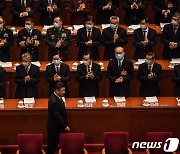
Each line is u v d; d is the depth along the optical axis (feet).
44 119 94.38
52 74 99.09
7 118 94.02
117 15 125.80
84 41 109.19
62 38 108.17
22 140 88.89
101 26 119.55
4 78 98.53
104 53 110.32
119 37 108.88
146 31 108.68
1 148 95.30
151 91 99.76
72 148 88.79
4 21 118.42
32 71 99.45
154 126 95.20
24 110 93.45
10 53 116.98
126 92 99.55
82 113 93.97
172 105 94.58
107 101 94.43
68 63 108.88
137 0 117.91
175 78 98.99
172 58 110.42
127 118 94.73
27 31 109.09
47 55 116.98
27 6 117.80
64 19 126.11
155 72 98.94
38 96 104.22
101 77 100.22
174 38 109.50
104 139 89.35
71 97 107.55
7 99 97.09
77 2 118.93
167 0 117.80
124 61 98.78
